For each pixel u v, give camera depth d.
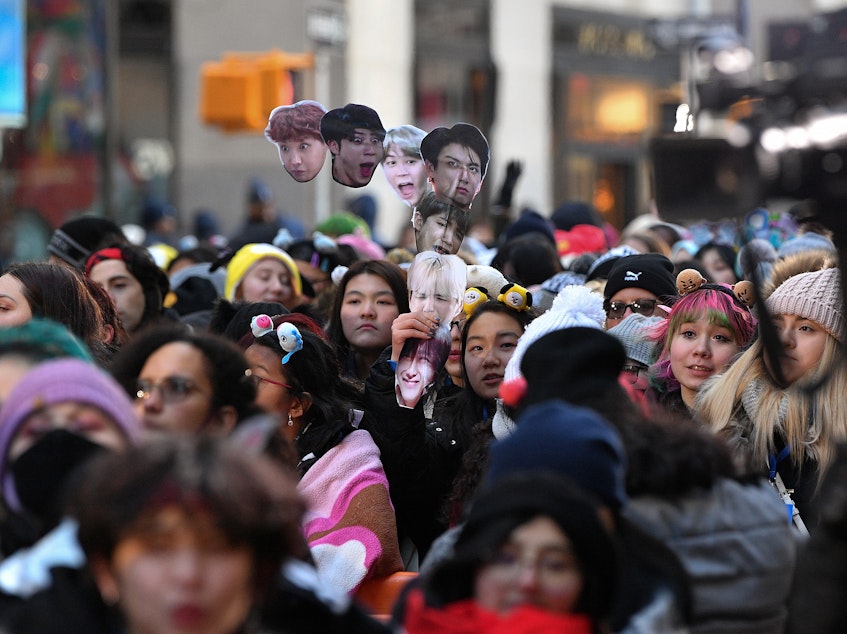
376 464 15.77
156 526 8.07
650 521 10.32
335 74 64.94
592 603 9.20
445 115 73.62
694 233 32.66
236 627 8.40
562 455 9.62
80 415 9.96
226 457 8.33
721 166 10.98
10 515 9.98
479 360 17.67
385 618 12.98
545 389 10.90
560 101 79.50
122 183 66.81
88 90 59.09
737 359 16.30
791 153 10.74
